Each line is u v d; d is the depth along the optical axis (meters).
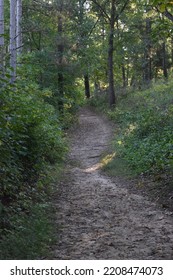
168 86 27.55
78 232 7.52
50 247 6.59
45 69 26.31
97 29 40.59
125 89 38.38
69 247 6.61
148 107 23.16
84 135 25.64
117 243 6.76
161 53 40.41
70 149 20.61
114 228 7.75
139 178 12.66
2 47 10.24
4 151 8.16
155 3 7.59
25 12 25.38
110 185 12.32
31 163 11.40
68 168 15.87
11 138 8.40
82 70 30.91
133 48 35.06
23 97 12.04
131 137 18.33
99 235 7.28
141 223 8.05
